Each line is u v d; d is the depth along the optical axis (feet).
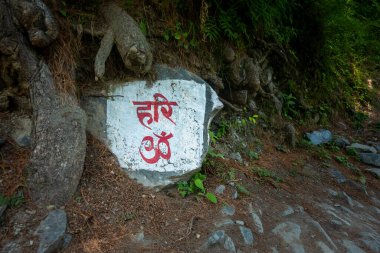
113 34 10.37
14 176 8.66
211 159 12.14
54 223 7.89
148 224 8.96
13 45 8.95
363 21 26.78
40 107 8.99
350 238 10.85
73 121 9.12
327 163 16.11
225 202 10.40
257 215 10.34
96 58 10.03
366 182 15.81
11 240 7.52
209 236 8.90
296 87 19.29
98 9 11.25
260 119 16.21
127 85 10.69
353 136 20.84
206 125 11.28
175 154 10.73
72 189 8.77
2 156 8.94
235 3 14.28
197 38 13.65
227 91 14.99
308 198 12.62
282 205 11.38
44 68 9.37
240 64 15.10
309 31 19.33
